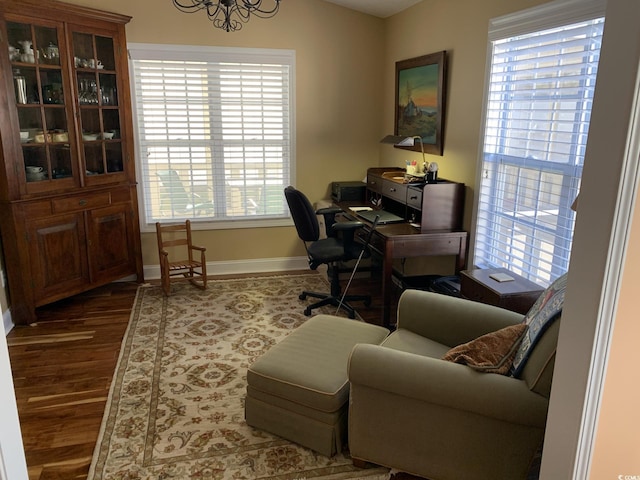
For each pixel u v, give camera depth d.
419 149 3.99
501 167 3.04
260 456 2.14
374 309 3.83
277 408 2.21
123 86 3.93
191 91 4.29
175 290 4.18
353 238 3.61
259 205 4.67
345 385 2.11
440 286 3.24
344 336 2.44
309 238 3.57
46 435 2.29
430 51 3.76
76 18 3.54
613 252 1.24
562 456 1.43
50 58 3.47
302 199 3.42
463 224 3.45
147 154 4.34
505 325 2.20
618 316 1.30
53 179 3.55
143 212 4.41
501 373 1.77
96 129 3.85
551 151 2.60
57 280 3.66
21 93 3.32
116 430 2.31
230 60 4.27
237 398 2.59
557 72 2.53
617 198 1.20
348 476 2.02
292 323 3.54
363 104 4.69
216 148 4.46
